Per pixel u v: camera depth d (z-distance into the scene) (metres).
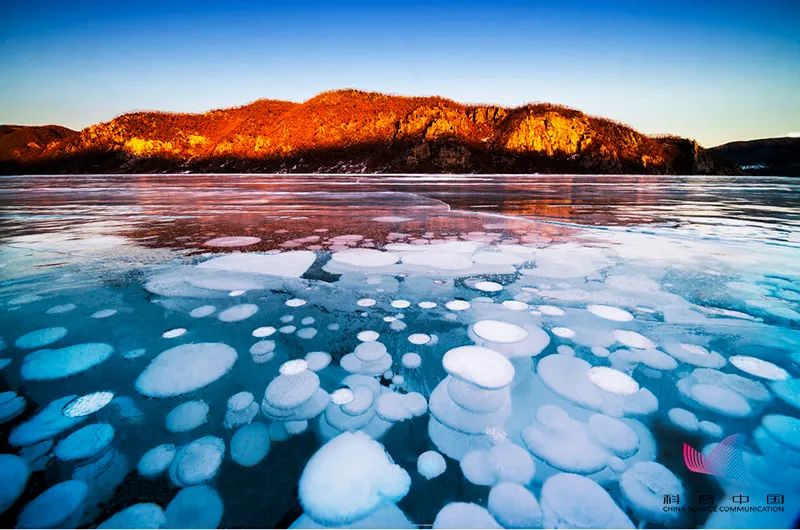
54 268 2.68
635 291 2.25
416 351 1.57
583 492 0.91
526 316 1.91
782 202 7.61
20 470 0.97
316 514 0.85
